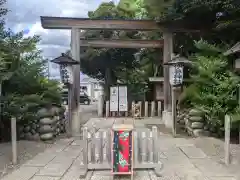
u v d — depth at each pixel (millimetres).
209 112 7605
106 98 17969
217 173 4855
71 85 8750
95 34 16969
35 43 8914
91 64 18609
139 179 4633
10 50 7871
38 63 8859
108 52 17203
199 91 8086
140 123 11977
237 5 8078
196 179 4578
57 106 9406
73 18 9859
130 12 16984
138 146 4914
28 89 8461
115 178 4676
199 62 8227
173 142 7559
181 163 5520
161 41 12516
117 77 18922
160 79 14867
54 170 5102
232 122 6934
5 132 7945
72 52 9891
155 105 15539
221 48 8688
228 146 5344
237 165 5305
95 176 4773
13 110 7574
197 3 8695
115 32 16969
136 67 18922
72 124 9586
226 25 8492
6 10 8000
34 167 5305
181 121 10078
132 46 12594
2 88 8047
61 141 7945
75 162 5672
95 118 14008
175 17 9508
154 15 10156
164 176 4754
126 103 14930
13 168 5250
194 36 11203
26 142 7457
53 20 9828
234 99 7336
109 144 4941
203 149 6660
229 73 7637
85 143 4840
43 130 7902
